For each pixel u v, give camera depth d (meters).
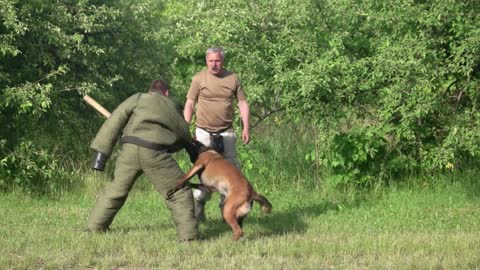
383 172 11.28
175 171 7.84
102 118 13.57
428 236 8.14
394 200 10.66
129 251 7.25
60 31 11.84
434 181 11.27
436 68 10.49
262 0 11.85
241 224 8.08
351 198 10.91
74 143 12.67
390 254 7.27
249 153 11.84
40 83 12.26
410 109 10.42
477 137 10.11
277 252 7.30
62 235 7.95
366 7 11.05
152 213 9.90
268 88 11.70
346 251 7.38
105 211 8.09
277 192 11.37
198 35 11.86
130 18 13.80
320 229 8.69
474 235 8.23
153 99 7.84
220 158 7.86
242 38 11.59
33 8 11.65
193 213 7.88
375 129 10.87
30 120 11.87
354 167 11.35
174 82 15.37
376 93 11.21
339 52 11.16
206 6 12.98
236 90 8.71
